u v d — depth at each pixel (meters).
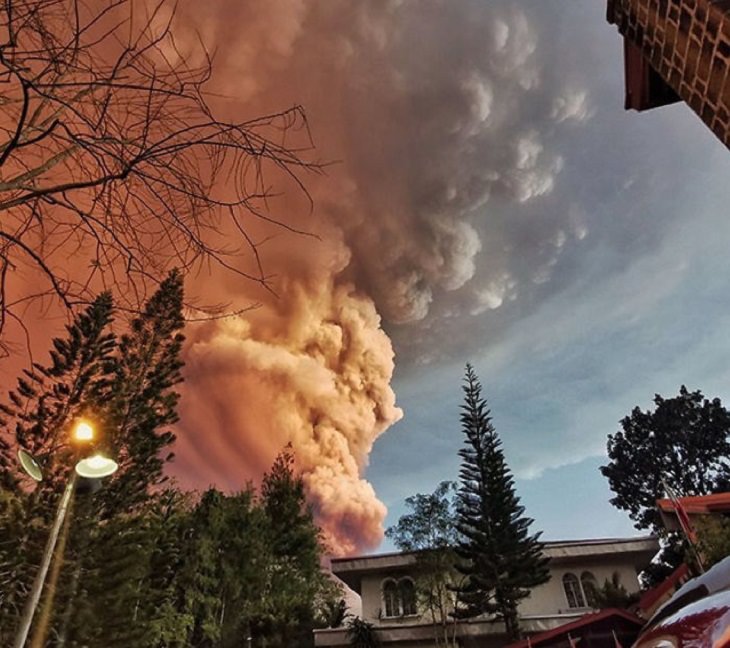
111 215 1.92
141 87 1.83
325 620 24.83
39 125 1.75
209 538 20.78
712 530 10.92
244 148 1.95
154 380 17.55
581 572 21.31
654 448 33.44
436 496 23.41
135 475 16.11
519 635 18.88
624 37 4.33
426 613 21.28
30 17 1.69
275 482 27.44
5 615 12.77
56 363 16.02
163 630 16.62
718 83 3.21
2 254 1.85
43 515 13.87
